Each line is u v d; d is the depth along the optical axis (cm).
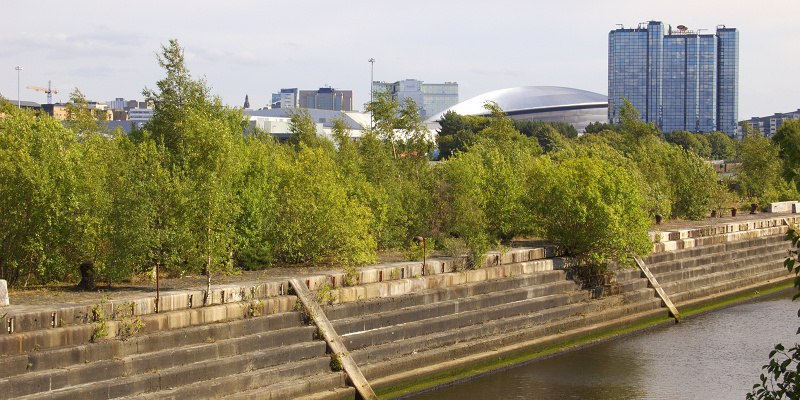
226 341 2344
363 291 2891
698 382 2941
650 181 6122
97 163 2973
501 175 4453
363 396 2509
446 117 13588
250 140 4000
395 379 2688
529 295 3544
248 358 2347
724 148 15938
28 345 1953
